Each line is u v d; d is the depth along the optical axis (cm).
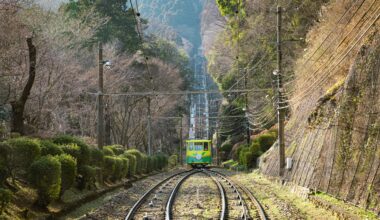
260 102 6106
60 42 3962
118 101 5816
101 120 3212
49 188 1681
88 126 5100
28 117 3234
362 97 1908
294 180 2748
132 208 1983
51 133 3294
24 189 1691
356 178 1783
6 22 2661
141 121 6525
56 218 1725
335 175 2019
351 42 2345
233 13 6047
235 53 6456
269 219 1720
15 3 2552
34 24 3189
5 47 2762
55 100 3812
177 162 8869
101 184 2812
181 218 1792
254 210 2002
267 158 4309
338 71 2762
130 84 5744
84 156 2366
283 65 5022
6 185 1739
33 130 2992
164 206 2166
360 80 1978
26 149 1694
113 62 5025
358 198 1708
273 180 3403
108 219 1762
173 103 7231
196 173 5212
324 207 1883
